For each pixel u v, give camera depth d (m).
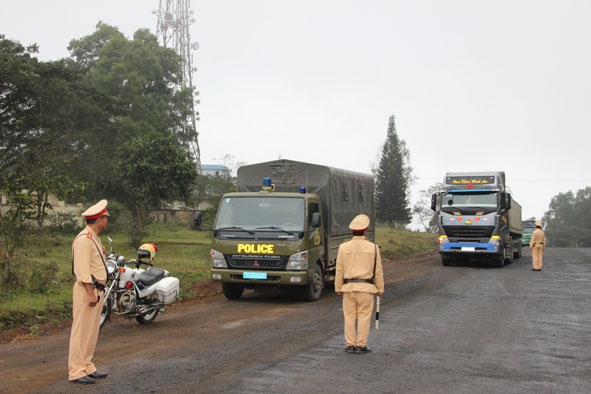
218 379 6.58
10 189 13.73
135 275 10.01
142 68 54.59
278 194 13.70
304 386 6.31
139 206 40.16
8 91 34.69
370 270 8.06
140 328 9.96
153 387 6.26
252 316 11.36
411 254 35.12
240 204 13.79
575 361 7.74
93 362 7.42
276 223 13.38
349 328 8.11
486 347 8.54
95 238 6.77
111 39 55.84
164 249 24.66
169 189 38.22
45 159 16.64
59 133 36.72
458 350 8.30
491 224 24.81
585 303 13.59
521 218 33.62
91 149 39.56
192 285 15.51
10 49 35.59
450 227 25.41
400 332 9.66
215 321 10.73
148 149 37.91
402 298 14.30
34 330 9.59
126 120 45.16
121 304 9.65
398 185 78.50
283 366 7.21
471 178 25.48
